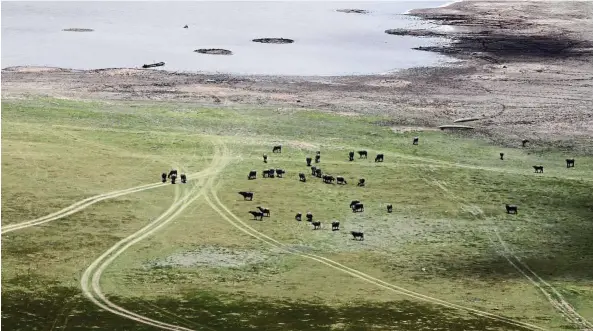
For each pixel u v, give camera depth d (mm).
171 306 74688
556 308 77000
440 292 79812
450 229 96688
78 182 106188
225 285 79625
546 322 73750
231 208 99938
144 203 100562
